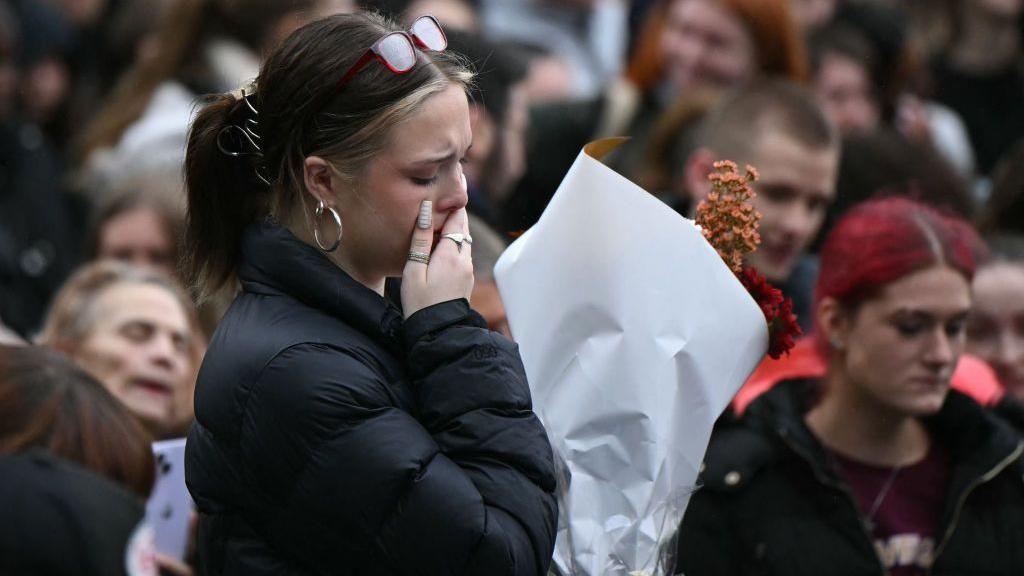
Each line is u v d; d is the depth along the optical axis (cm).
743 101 1625
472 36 1961
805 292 1634
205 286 991
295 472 895
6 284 1967
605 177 1000
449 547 880
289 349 904
